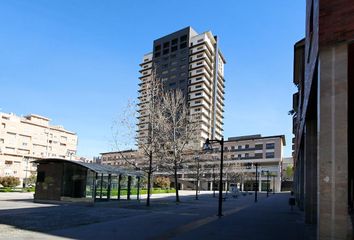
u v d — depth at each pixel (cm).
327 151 835
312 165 1695
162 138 4038
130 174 3250
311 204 1705
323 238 816
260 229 1488
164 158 3947
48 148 12156
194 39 13275
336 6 863
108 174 3073
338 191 811
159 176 8031
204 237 1241
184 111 4434
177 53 13550
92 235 1218
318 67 896
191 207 2867
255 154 11581
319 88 862
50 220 1606
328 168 830
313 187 1702
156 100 4472
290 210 2697
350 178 2245
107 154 11944
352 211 2194
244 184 11456
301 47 1998
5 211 1958
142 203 3178
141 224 1591
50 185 2955
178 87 13162
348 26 836
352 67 959
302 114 1859
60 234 1211
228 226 1583
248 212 2452
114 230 1366
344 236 795
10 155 10769
